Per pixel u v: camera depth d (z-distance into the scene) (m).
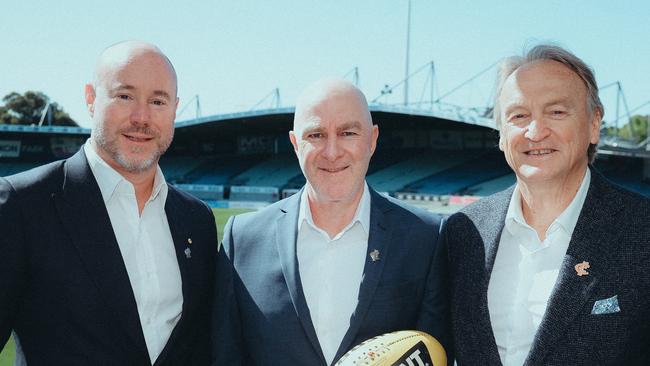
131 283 2.69
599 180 2.37
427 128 38.22
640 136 56.56
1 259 2.40
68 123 60.25
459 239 2.63
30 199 2.54
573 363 2.12
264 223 2.88
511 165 2.42
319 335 2.61
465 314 2.46
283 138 42.62
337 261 2.70
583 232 2.24
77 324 2.54
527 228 2.39
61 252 2.53
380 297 2.61
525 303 2.31
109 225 2.65
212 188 36.31
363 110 2.64
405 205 2.95
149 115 2.67
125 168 2.69
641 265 2.11
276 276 2.69
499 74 2.49
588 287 2.15
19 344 2.61
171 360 2.78
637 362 2.14
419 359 2.40
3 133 39.97
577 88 2.30
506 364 2.31
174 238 2.88
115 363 2.58
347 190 2.62
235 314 2.80
